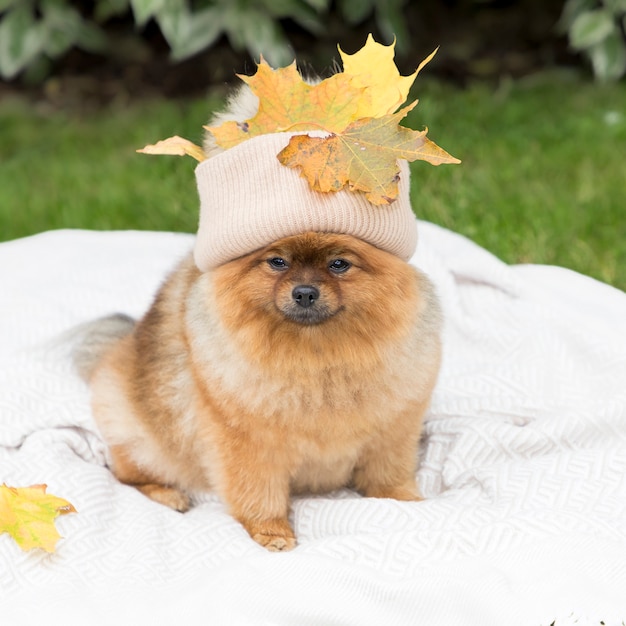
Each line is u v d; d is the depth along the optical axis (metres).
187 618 1.19
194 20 2.46
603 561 1.24
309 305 1.26
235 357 1.31
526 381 1.54
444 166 2.12
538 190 2.09
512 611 1.19
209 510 1.42
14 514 1.32
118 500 1.41
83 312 1.68
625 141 2.34
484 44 2.88
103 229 2.08
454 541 1.28
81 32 2.65
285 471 1.37
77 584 1.29
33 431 1.49
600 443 1.45
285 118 1.30
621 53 2.55
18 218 2.16
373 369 1.31
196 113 2.54
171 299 1.42
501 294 1.68
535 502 1.35
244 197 1.29
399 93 1.31
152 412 1.42
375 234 1.29
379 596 1.21
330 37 2.82
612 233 1.95
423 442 1.52
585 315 1.62
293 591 1.20
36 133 2.66
